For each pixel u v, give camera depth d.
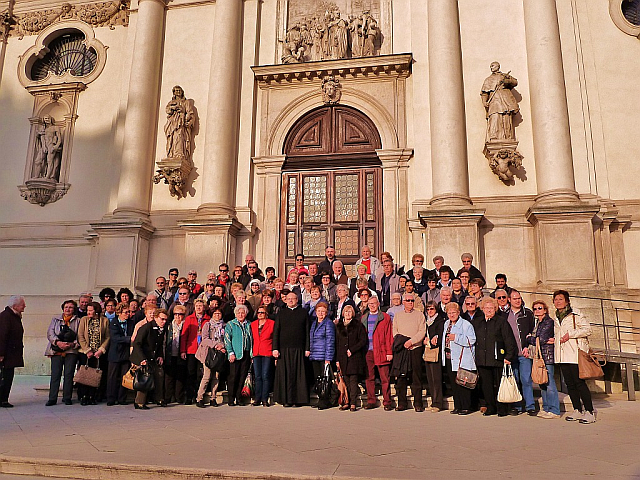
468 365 6.79
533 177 11.19
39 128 14.38
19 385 10.38
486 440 5.06
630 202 10.88
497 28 12.06
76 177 14.01
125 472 3.99
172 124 12.80
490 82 11.42
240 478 3.80
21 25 15.38
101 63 14.55
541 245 10.41
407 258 11.57
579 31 11.80
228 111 12.62
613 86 11.52
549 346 6.70
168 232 12.55
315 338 7.54
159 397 7.62
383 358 7.29
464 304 7.42
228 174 12.37
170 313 8.41
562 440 5.09
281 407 7.41
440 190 11.12
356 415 6.69
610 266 10.42
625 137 11.24
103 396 8.25
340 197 12.38
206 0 13.87
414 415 6.73
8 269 13.70
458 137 11.34
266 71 12.90
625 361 8.25
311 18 13.49
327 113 12.80
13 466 4.24
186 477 3.88
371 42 12.76
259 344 7.66
